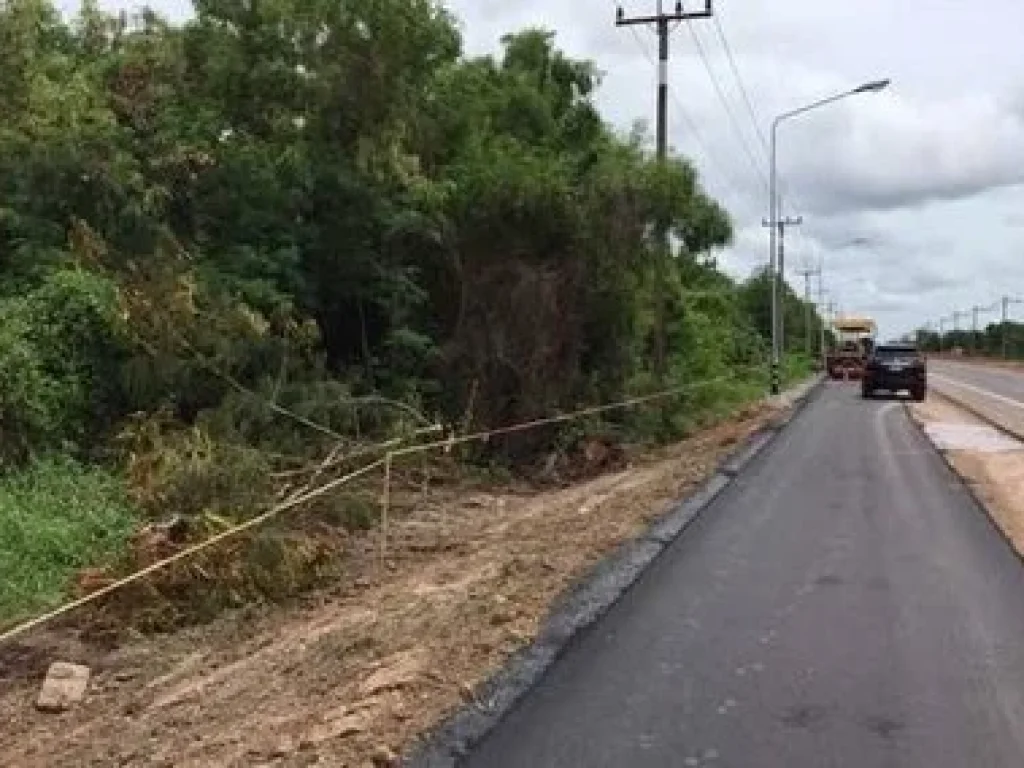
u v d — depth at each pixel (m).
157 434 14.08
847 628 9.50
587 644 8.99
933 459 22.31
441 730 7.08
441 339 21.89
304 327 17.19
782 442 25.92
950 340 180.12
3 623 10.16
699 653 8.77
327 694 8.03
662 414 28.30
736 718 7.34
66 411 14.30
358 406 17.44
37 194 16.33
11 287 15.58
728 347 51.19
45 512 12.04
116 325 14.87
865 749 6.82
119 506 12.74
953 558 12.40
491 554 12.89
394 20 19.14
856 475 19.69
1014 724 7.27
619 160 24.72
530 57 28.50
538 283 21.72
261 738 7.18
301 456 15.45
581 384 23.81
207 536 11.63
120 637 10.23
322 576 12.02
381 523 14.78
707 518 15.01
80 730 8.05
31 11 17.36
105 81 18.67
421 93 20.67
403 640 9.16
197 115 18.94
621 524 14.45
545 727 7.16
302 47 19.25
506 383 21.61
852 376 69.50
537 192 21.80
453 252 21.53
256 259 17.86
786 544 13.19
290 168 18.88
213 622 10.74
